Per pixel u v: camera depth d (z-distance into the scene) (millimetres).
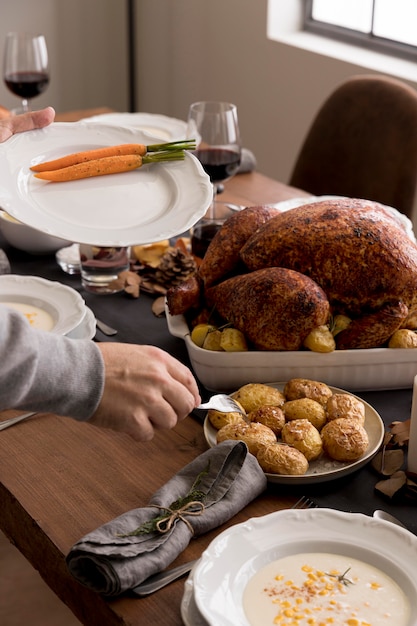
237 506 940
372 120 2146
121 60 3732
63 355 853
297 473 975
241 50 3230
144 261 1548
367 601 797
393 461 1022
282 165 3236
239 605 786
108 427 905
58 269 1587
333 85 2887
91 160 1228
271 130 3227
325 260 1157
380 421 1067
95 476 1020
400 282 1155
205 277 1255
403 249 1165
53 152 1275
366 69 2754
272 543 851
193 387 955
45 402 851
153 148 1237
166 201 1190
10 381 811
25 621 1437
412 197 2098
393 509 965
